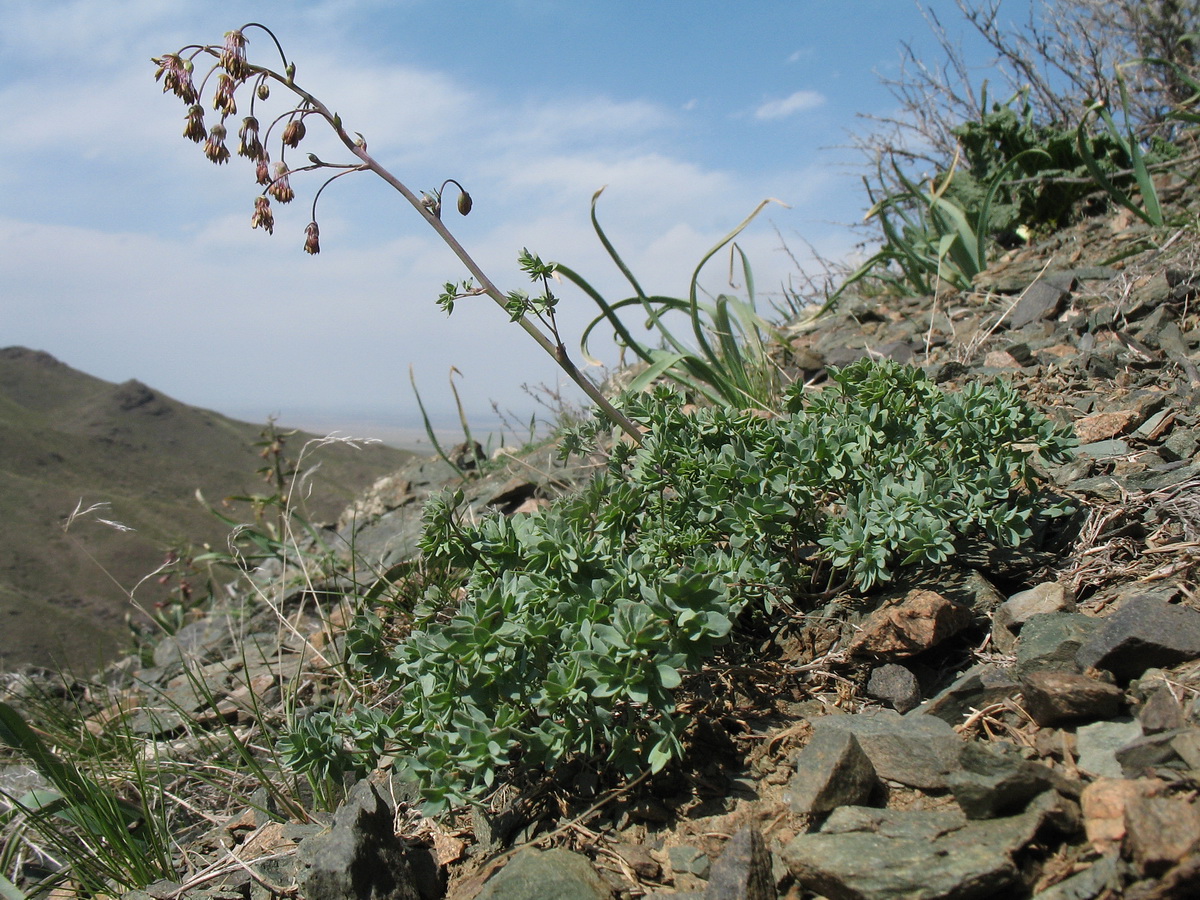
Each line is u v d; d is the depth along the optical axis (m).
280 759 2.22
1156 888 1.18
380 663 2.04
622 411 2.57
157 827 2.30
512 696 1.74
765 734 1.84
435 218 2.16
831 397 2.45
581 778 1.81
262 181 2.04
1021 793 1.39
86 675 3.74
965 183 5.65
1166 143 5.46
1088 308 3.86
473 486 4.89
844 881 1.34
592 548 1.93
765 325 4.19
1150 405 2.76
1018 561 2.16
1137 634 1.61
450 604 2.75
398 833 1.91
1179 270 3.56
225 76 1.96
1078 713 1.58
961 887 1.27
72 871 2.22
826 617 2.13
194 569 5.37
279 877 1.85
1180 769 1.36
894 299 5.22
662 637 1.58
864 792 1.56
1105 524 2.18
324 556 4.55
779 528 2.00
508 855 1.71
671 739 1.60
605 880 1.56
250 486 28.50
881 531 1.94
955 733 1.62
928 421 2.27
